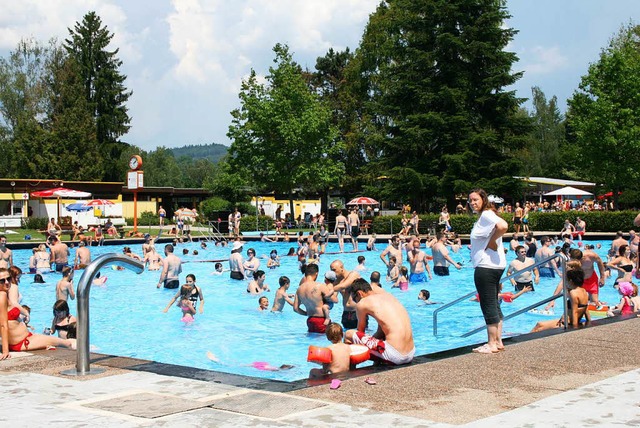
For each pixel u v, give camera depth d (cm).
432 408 498
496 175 4669
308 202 6794
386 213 5828
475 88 4831
